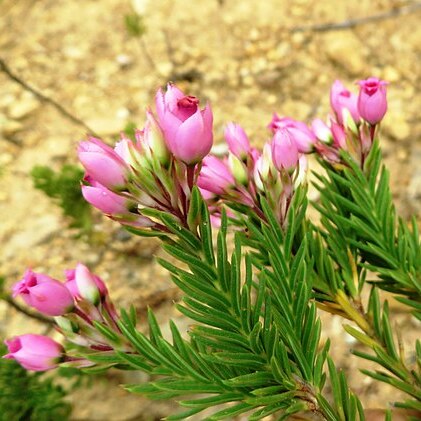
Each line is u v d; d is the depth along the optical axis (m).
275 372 0.18
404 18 0.61
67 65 0.60
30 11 0.65
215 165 0.19
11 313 0.45
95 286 0.18
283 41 0.61
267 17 0.63
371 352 0.42
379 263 0.22
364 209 0.21
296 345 0.18
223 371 0.18
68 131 0.55
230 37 0.62
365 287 0.43
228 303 0.17
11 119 0.56
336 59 0.58
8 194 0.51
